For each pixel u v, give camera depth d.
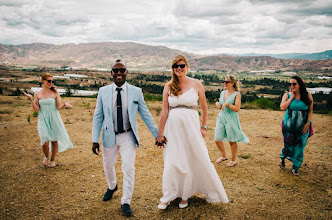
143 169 4.93
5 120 9.91
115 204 3.53
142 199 3.67
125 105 3.21
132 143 3.29
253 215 3.21
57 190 3.97
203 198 3.71
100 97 3.27
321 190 3.97
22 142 6.80
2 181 4.29
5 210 3.32
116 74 3.15
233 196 3.76
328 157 5.67
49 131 4.83
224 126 5.07
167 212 3.29
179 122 3.25
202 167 3.29
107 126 3.20
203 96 3.34
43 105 4.77
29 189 3.99
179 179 3.32
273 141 7.21
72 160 5.44
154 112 11.93
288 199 3.66
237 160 5.52
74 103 15.91
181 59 3.16
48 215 3.21
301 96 4.45
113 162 3.42
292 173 4.70
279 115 12.28
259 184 4.21
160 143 3.36
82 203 3.55
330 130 8.69
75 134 7.77
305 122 4.50
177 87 3.22
